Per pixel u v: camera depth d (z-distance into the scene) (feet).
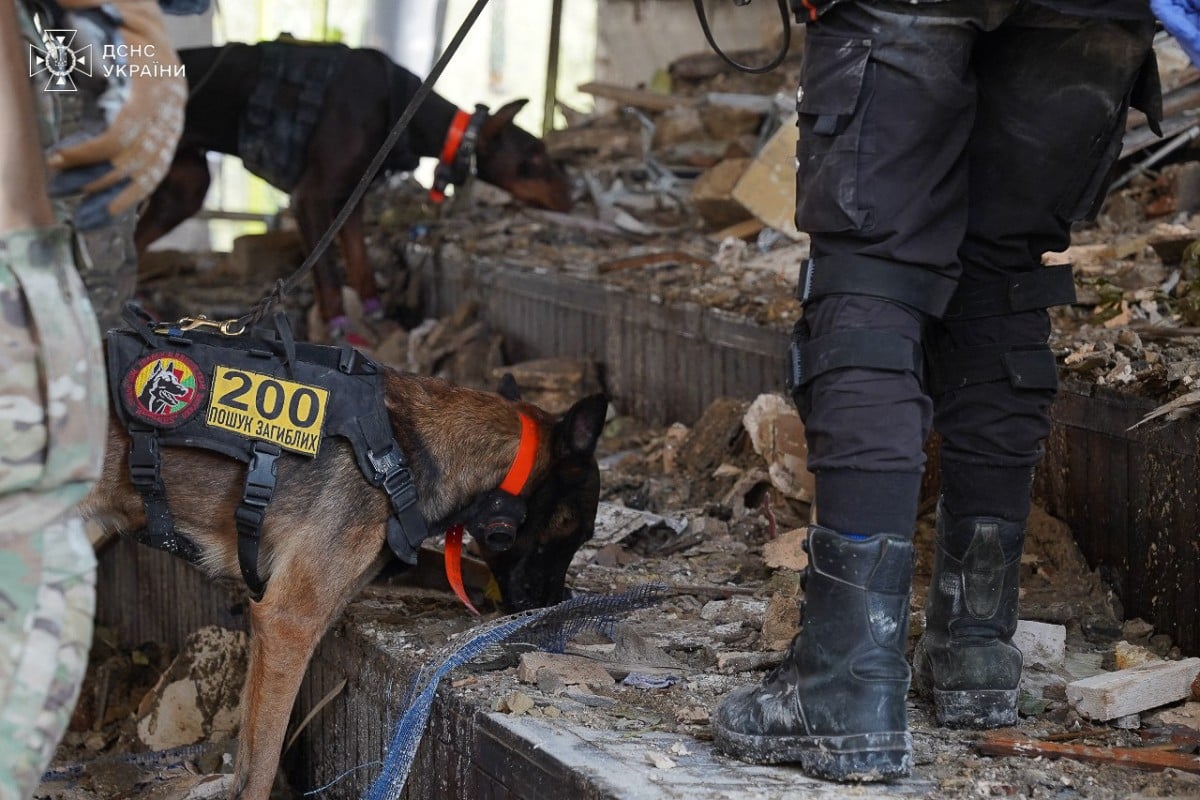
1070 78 8.15
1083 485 11.71
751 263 20.44
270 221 32.91
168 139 6.37
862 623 7.61
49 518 6.15
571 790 8.01
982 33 8.23
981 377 8.74
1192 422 10.31
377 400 10.26
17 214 6.27
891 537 7.60
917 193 7.70
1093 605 11.13
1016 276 8.72
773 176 21.75
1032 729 8.78
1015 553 8.79
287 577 9.93
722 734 8.23
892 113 7.63
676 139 29.27
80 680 6.24
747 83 32.45
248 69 23.97
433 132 24.91
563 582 11.77
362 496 10.13
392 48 33.55
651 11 38.52
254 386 9.99
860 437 7.61
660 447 17.69
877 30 7.59
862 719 7.58
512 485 10.96
